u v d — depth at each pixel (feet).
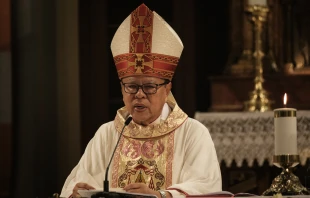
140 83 31.19
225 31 71.61
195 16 71.97
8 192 66.49
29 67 68.54
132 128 32.19
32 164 68.13
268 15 64.03
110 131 32.78
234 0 64.49
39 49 69.00
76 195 28.25
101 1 72.38
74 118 69.77
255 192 51.37
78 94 69.92
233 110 62.44
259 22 58.34
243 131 51.08
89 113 71.82
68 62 69.97
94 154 32.37
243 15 64.03
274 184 29.63
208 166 30.73
